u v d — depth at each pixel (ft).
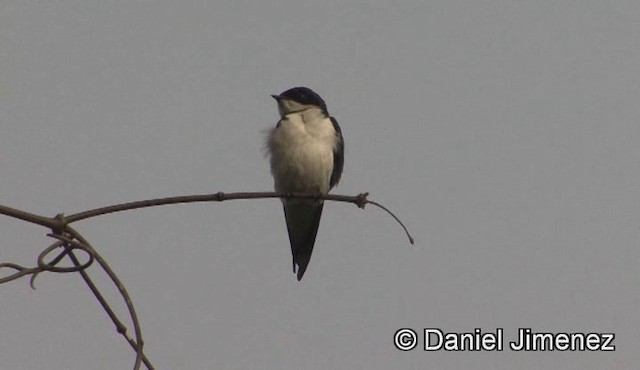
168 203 19.93
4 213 17.80
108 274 17.54
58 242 17.65
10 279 17.16
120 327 17.53
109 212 19.08
